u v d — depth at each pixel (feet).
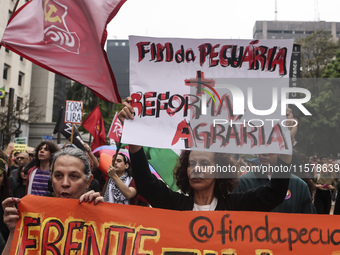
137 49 9.79
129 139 9.38
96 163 21.77
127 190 16.06
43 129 135.03
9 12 110.93
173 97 9.71
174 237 9.23
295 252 9.12
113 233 9.23
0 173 11.43
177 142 9.50
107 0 11.65
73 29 11.89
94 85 11.61
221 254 9.13
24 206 9.23
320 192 14.55
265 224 9.21
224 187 9.68
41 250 9.11
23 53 11.89
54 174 9.32
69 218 9.24
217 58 9.82
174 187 16.44
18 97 115.44
